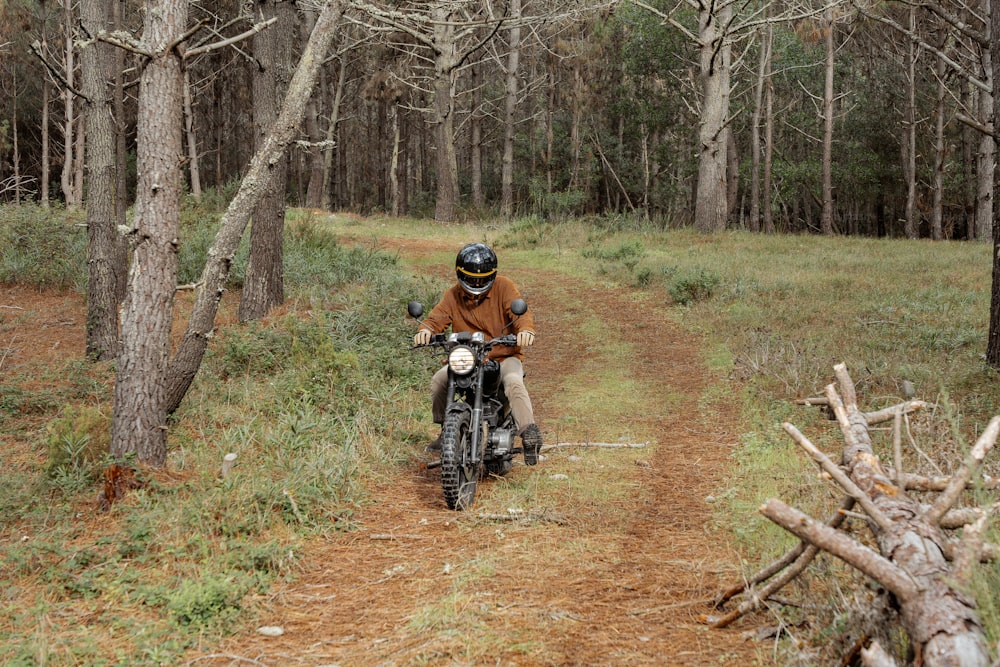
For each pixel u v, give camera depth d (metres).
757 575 4.04
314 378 8.85
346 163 52.22
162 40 6.24
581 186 43.44
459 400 6.62
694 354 12.07
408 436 8.09
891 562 3.19
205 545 5.11
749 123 43.81
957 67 19.16
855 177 41.22
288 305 13.51
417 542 5.51
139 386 6.35
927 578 3.09
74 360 10.73
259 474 6.39
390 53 38.97
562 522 5.85
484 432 6.47
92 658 3.88
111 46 11.02
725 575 4.73
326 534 5.61
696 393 10.14
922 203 42.31
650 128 41.50
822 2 31.36
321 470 6.47
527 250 22.80
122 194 11.09
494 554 5.19
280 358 10.30
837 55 41.53
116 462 6.04
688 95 40.31
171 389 7.30
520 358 6.80
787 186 42.09
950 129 38.06
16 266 15.05
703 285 15.41
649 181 45.12
